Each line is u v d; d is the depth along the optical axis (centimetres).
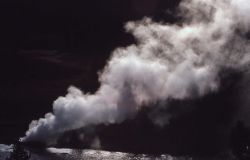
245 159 9412
